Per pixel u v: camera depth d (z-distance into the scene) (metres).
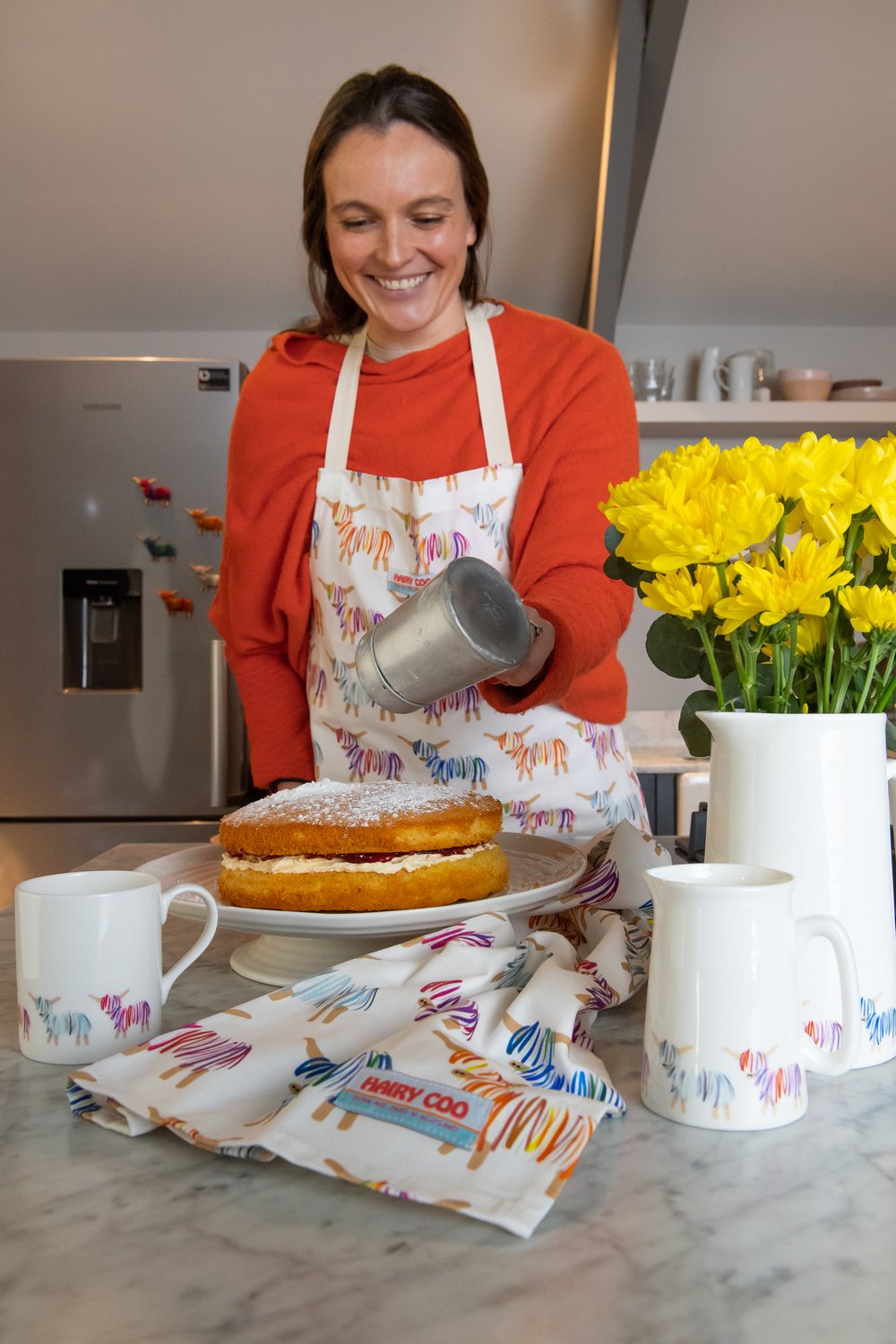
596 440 1.32
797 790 0.65
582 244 3.09
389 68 1.24
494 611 0.87
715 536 0.61
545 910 0.88
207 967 0.89
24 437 2.90
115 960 0.67
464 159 1.28
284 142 2.76
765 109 2.67
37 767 2.92
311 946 0.85
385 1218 0.48
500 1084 0.54
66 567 2.91
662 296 3.28
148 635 2.90
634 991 0.73
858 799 0.65
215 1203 0.49
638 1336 0.39
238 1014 0.63
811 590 0.60
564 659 0.97
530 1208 0.45
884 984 0.66
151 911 0.69
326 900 0.85
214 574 2.89
